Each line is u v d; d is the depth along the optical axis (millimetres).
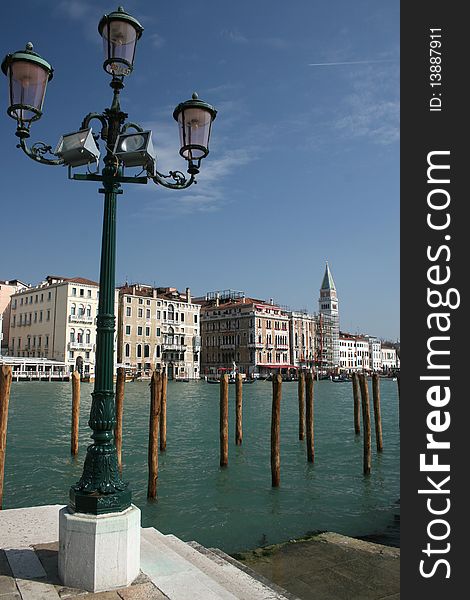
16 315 78875
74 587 4086
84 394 47438
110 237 4707
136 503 12141
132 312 76062
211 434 23109
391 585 6328
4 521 5770
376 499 12688
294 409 36719
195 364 83000
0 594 3932
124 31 4703
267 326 90625
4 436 10797
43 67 4488
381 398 50000
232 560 5746
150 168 4793
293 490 13438
